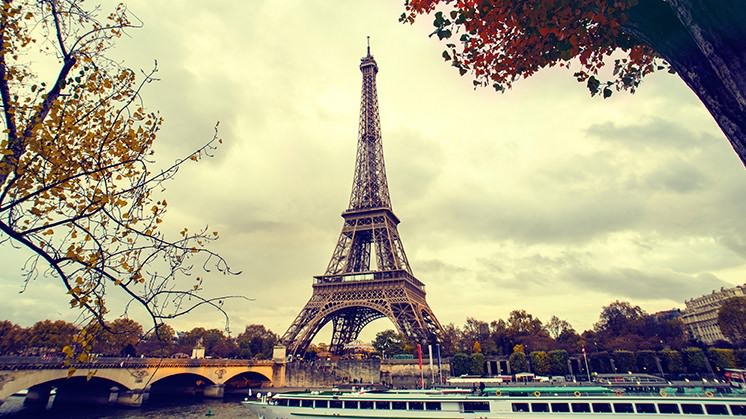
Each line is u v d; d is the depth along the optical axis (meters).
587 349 151.12
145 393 105.19
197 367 105.69
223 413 93.38
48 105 9.87
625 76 10.20
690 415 46.28
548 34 8.83
